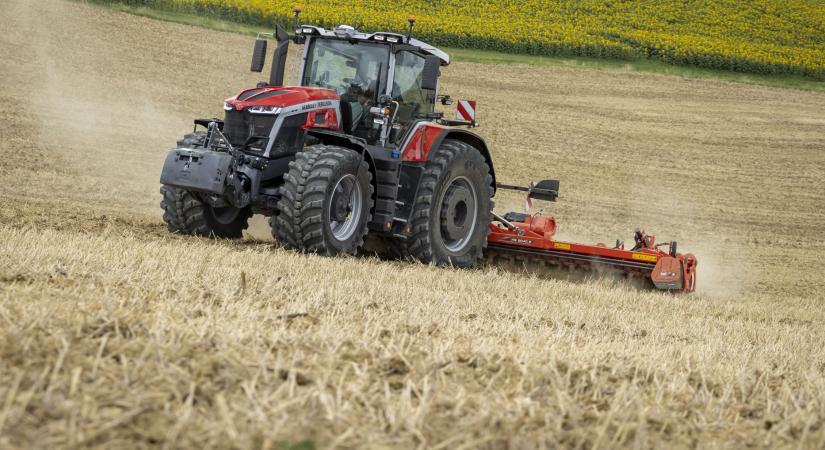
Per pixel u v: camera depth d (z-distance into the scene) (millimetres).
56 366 3727
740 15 63969
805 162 35156
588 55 52000
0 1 41594
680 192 29125
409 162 12406
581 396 4582
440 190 12695
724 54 53156
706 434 4242
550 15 58781
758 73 53312
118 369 3984
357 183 11539
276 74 12539
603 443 3811
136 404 3518
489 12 57938
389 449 3422
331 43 12508
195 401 3684
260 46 12406
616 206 26188
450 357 5098
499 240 13945
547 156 31906
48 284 6613
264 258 9820
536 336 6691
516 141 33594
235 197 11039
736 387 5289
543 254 13711
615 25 58438
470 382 4648
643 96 44531
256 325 5410
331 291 7832
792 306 13383
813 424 4527
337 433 3523
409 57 12477
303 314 6277
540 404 4324
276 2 51062
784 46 58125
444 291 9328
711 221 25703
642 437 3918
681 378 5281
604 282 13320
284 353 4715
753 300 14195
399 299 8047
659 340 7680
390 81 12156
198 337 4777
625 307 10383
